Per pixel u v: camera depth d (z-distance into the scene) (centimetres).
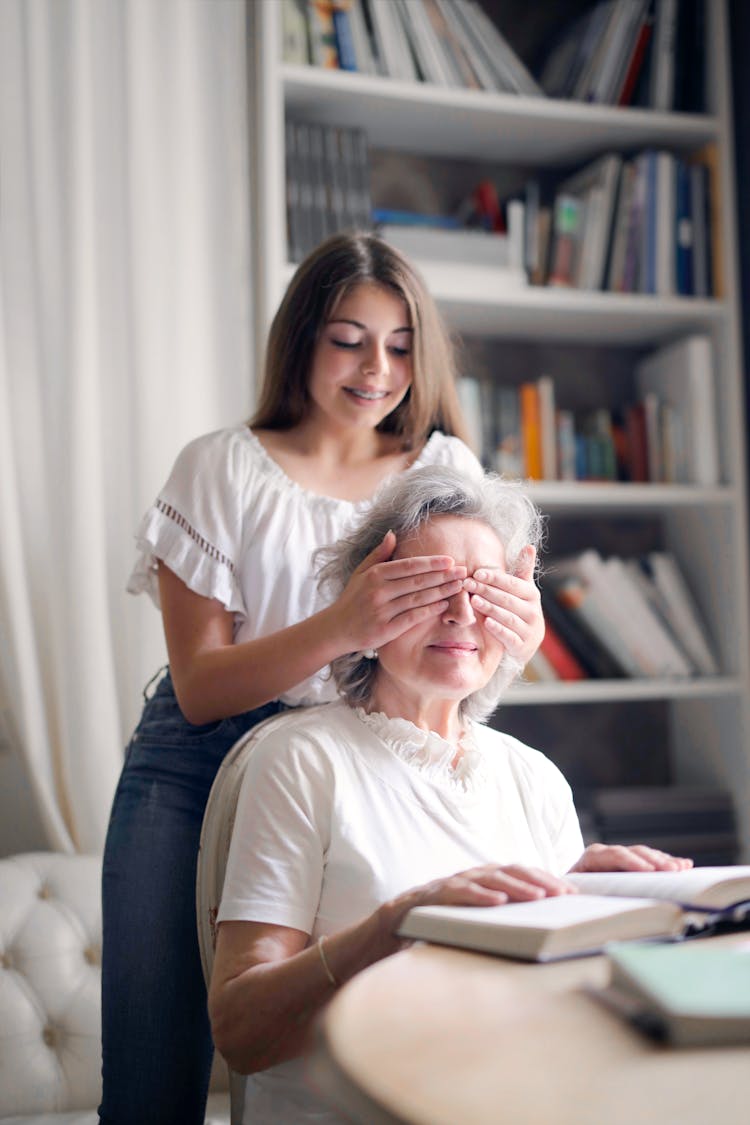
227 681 137
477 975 82
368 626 119
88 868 193
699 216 268
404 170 278
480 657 122
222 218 237
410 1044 68
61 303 224
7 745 230
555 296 255
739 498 262
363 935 98
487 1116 58
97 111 231
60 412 223
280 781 115
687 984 71
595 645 262
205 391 234
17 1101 172
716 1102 59
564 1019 72
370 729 121
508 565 129
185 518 151
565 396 289
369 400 155
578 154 280
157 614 224
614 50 265
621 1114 58
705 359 266
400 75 249
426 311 159
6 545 216
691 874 104
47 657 224
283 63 242
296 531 152
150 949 147
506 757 130
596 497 255
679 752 287
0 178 224
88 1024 178
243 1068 104
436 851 116
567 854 130
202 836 130
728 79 266
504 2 285
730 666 263
